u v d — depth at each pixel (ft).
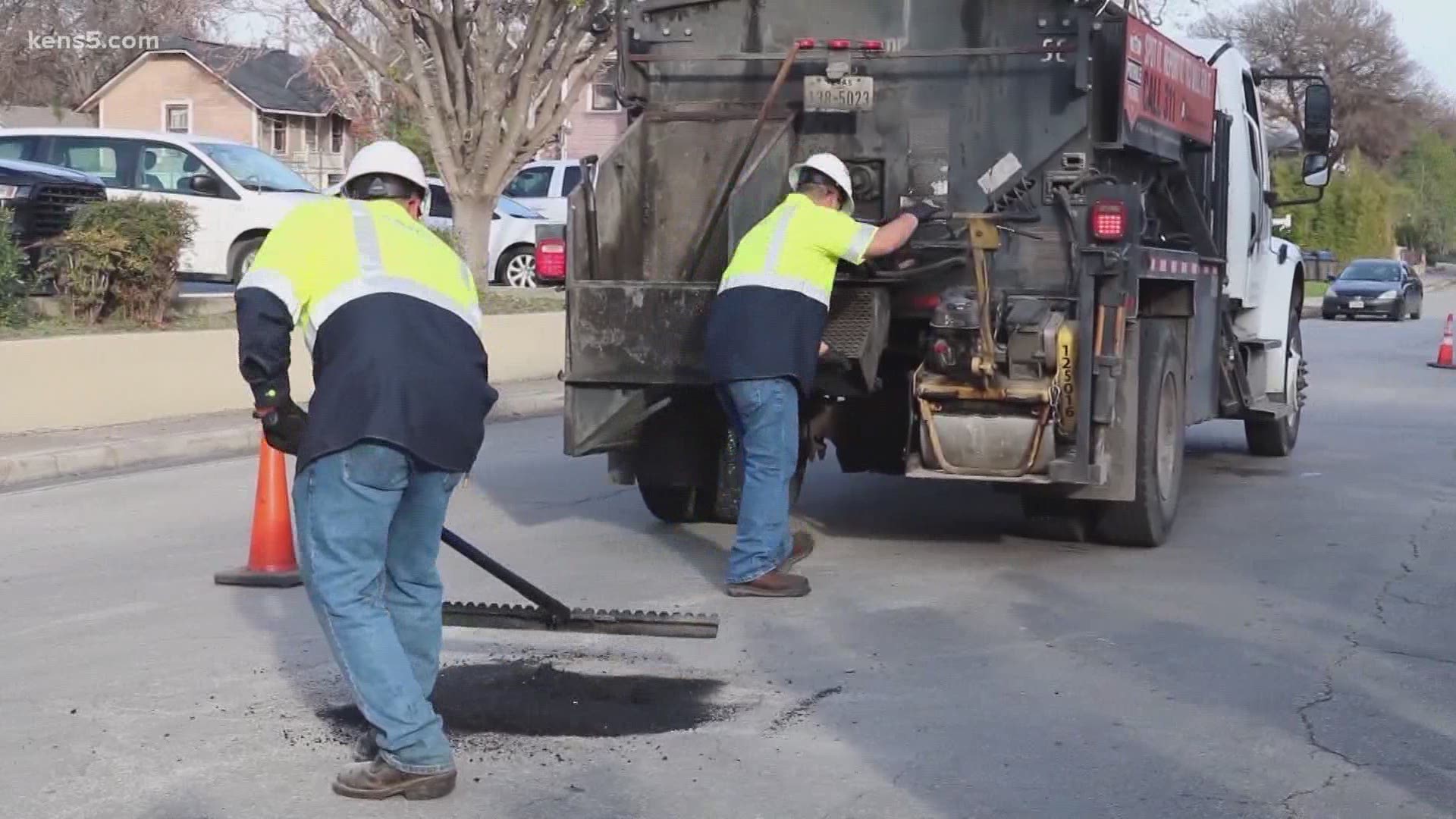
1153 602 26.73
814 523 33.91
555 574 28.66
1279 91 241.76
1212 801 17.53
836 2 30.35
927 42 29.89
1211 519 34.68
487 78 66.13
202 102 159.74
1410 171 306.14
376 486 16.94
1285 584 28.25
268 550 28.14
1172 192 34.35
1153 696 21.40
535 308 66.80
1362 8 256.11
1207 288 35.24
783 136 30.14
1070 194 28.50
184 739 19.31
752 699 21.11
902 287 29.68
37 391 44.45
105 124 162.20
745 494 26.81
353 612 17.13
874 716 20.44
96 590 27.50
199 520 34.35
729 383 26.32
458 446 17.30
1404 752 19.24
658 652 23.34
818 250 26.21
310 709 20.52
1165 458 31.63
